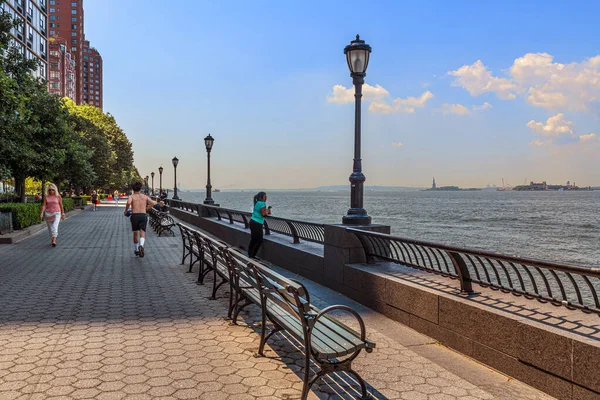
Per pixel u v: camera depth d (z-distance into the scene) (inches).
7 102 609.9
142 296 293.6
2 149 723.4
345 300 276.5
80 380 159.9
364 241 283.3
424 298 210.5
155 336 210.5
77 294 297.6
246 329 222.7
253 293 219.1
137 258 464.4
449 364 177.3
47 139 1002.7
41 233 732.0
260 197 433.1
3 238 583.2
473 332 181.3
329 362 142.1
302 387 155.9
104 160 2079.2
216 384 157.8
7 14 769.6
